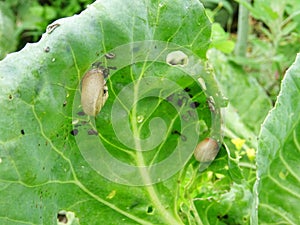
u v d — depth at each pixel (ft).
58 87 0.75
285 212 0.89
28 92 0.72
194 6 0.86
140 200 0.88
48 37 0.75
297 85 0.86
